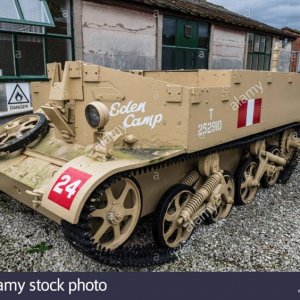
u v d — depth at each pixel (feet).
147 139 10.61
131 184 9.81
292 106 16.94
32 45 22.88
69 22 24.38
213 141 11.54
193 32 36.09
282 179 18.58
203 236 12.63
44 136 12.80
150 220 13.10
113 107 10.18
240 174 14.83
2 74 21.77
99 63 26.66
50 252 11.37
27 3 21.13
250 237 12.65
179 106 10.21
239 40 43.34
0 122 21.77
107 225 9.52
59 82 10.71
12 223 13.19
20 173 11.19
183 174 12.26
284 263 11.07
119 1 26.81
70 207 8.11
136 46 29.40
